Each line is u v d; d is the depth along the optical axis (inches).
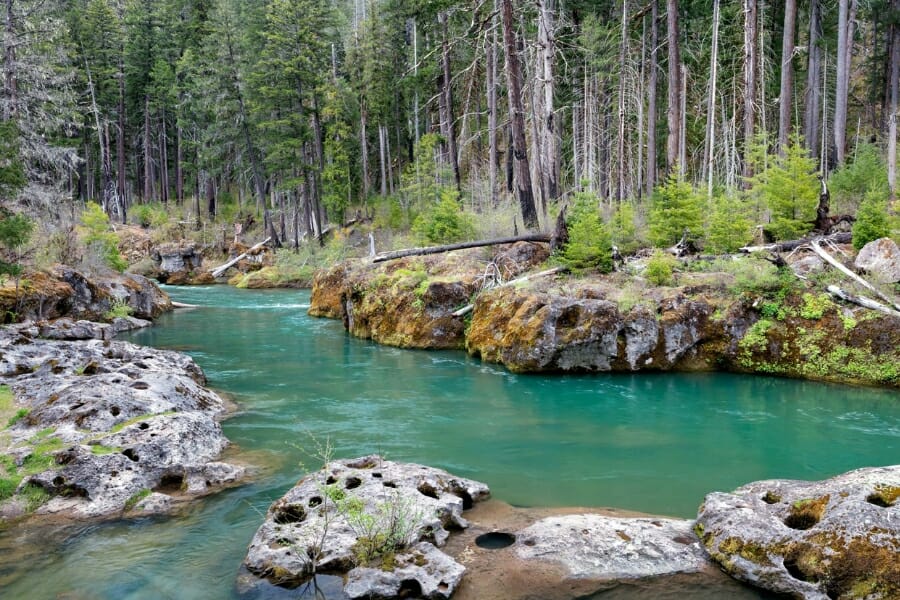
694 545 230.4
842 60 937.5
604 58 1294.3
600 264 653.3
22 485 278.8
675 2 876.6
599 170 1252.5
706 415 433.7
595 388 511.2
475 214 945.5
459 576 207.2
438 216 898.7
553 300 570.3
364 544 223.1
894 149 850.1
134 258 1787.6
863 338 502.6
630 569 214.4
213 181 2071.9
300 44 1695.4
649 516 268.1
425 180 1521.9
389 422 420.5
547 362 559.2
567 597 199.2
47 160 987.3
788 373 528.7
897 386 482.6
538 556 223.5
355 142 2050.9
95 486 282.0
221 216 2095.2
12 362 487.5
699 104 1338.6
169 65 2123.5
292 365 610.9
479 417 432.8
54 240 918.4
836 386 498.3
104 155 2037.4
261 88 1636.3
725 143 1148.5
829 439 379.2
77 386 388.8
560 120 1476.4
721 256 635.5
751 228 706.8
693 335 554.9
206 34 2132.1
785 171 663.1
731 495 249.1
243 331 836.0
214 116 2010.3
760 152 747.4
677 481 316.2
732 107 1267.2
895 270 511.8
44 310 754.8
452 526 251.6
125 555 233.8
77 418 343.9
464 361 627.8
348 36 2253.9
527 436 391.2
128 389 385.1
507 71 853.2
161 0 2226.9
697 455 354.3
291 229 2009.1
